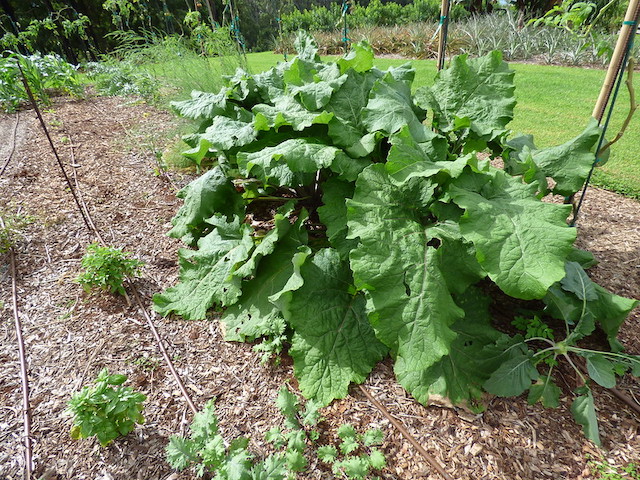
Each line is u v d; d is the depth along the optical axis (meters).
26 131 5.42
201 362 2.25
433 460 1.71
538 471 1.67
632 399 1.92
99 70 8.01
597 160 2.47
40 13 16.55
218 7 12.27
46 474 1.76
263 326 2.27
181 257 2.69
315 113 2.47
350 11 14.91
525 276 1.58
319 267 2.27
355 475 1.62
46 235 3.31
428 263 1.84
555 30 9.54
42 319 2.54
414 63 9.03
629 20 2.02
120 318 2.55
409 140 2.04
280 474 1.54
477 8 12.88
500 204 1.84
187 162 4.44
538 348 2.17
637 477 1.61
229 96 2.98
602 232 3.05
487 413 1.90
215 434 1.75
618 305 2.03
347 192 2.36
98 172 4.30
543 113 5.43
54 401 2.06
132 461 1.80
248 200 3.11
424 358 1.67
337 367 2.07
